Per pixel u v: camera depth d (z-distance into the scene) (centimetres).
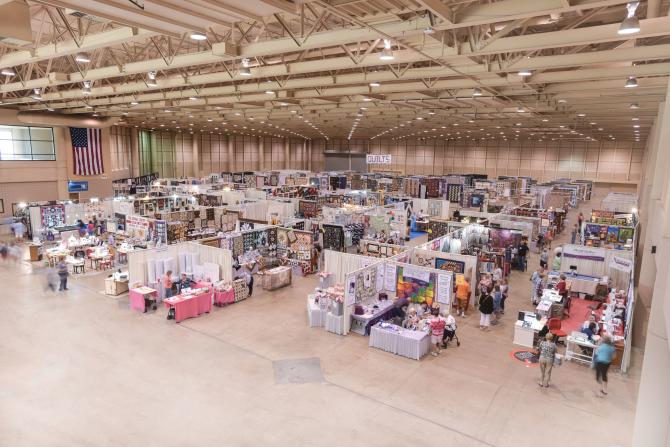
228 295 1523
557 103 2125
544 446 823
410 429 865
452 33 1133
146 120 3778
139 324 1340
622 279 1722
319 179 4825
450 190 4506
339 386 1014
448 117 3067
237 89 1941
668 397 729
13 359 1100
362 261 1549
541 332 1221
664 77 1475
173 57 1311
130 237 2236
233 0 600
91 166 3278
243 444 808
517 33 1316
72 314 1407
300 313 1462
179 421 870
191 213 2489
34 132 2997
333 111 2909
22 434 820
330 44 1005
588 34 902
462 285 1480
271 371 1074
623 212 3127
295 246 1959
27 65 2053
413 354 1153
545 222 2511
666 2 1045
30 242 2391
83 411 895
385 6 873
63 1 607
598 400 982
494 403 962
